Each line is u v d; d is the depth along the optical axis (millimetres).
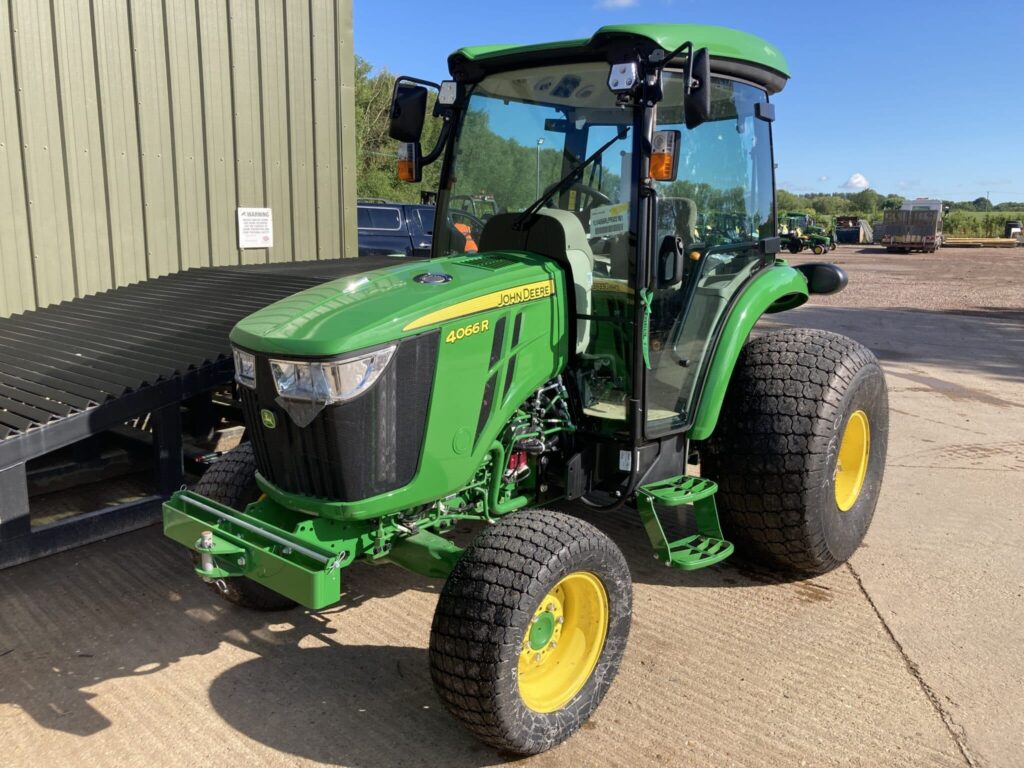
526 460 3322
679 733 2846
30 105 5691
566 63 3350
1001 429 6738
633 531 4547
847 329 12656
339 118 7480
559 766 2682
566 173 3441
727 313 3664
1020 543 4449
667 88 3316
